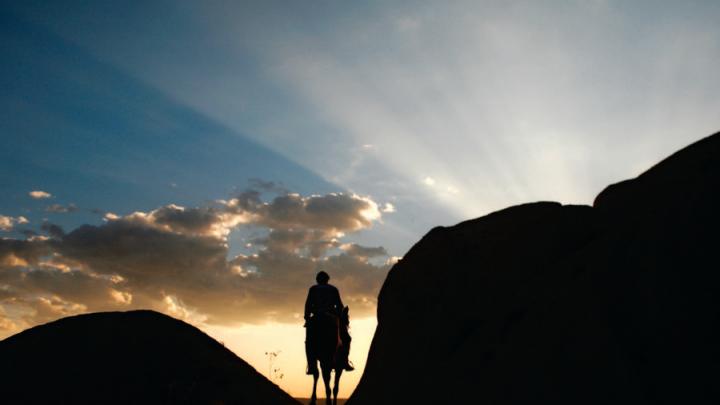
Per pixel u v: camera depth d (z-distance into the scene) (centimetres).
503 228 816
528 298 641
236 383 1051
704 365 391
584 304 518
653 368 423
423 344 762
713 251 419
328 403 1108
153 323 1143
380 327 888
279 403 1047
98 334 1078
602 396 449
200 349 1111
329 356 1120
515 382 534
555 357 509
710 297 407
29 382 952
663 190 521
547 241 742
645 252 471
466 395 586
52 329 1087
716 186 447
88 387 959
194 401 960
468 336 707
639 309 454
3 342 1058
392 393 738
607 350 465
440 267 837
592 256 573
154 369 1021
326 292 1165
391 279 916
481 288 754
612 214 631
